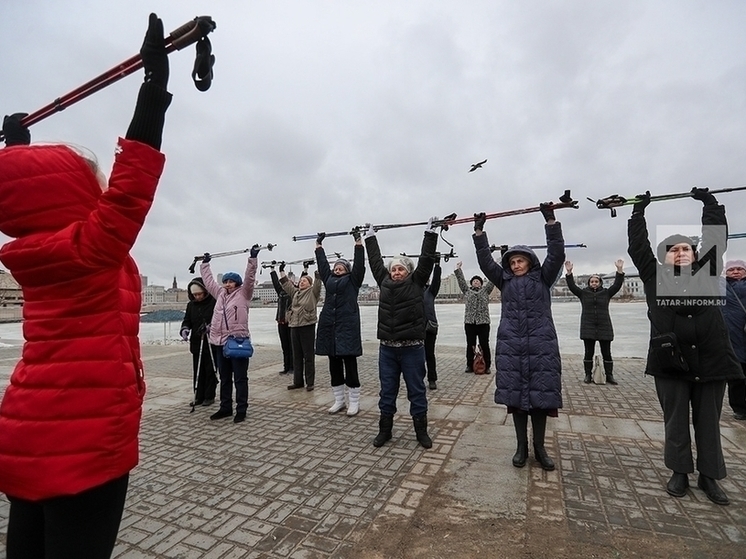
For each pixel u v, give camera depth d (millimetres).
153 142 1498
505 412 5875
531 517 3109
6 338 20078
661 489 3521
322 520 3129
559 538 2842
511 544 2785
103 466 1450
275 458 4348
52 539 1428
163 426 5566
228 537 2936
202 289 6727
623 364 9414
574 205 3975
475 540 2838
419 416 4629
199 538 2928
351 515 3188
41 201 1436
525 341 4020
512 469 3959
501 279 4309
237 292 5781
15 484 1398
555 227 4082
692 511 3160
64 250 1367
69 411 1410
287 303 9047
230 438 5016
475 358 8734
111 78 1794
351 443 4750
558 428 5125
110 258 1445
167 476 3949
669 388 3461
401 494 3498
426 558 2658
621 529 2938
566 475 3809
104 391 1467
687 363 3334
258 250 5801
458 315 33688
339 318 5848
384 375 4750
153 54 1509
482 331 8750
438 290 7445
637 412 5773
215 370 6766
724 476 3332
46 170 1454
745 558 2602
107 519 1503
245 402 5770
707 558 2607
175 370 9930
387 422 4715
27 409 1406
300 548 2791
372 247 5211
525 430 4121
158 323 31312
